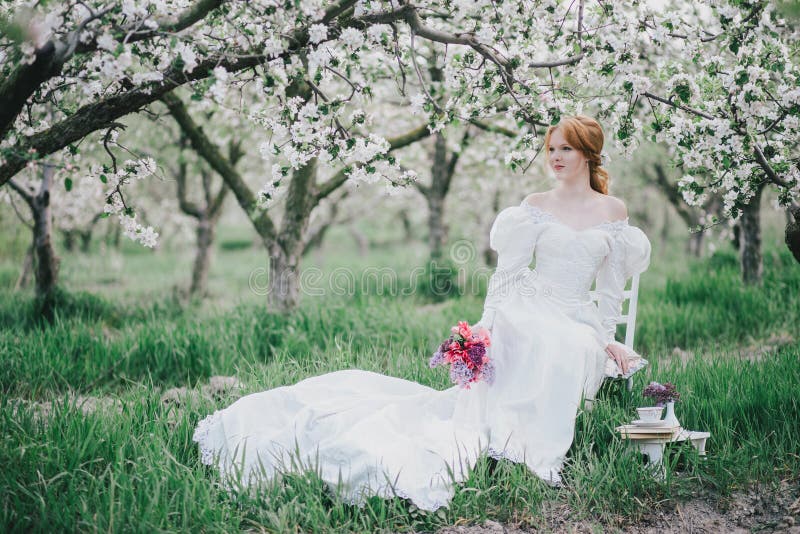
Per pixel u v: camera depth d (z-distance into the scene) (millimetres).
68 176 3357
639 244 4137
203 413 4207
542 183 11305
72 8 3281
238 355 6289
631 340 4391
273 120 3912
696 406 4184
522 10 4152
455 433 3752
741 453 3664
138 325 7215
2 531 2955
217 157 7414
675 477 3545
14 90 3295
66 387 5445
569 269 4008
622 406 4262
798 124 4047
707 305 7746
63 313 7195
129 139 9625
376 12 3777
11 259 14375
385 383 4234
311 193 7340
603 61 3998
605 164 4266
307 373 5148
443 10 4277
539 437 3633
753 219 7949
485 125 7371
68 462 3436
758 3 3713
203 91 3480
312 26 3459
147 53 3527
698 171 4426
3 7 3582
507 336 3979
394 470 3340
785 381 4344
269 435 3703
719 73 4051
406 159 10555
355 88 3803
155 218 15188
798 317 6918
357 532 3117
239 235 35094
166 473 3322
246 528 3195
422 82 3877
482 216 15641
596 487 3377
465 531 3191
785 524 3184
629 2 4113
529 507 3322
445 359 3877
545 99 4461
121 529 2963
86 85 3600
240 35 3621
